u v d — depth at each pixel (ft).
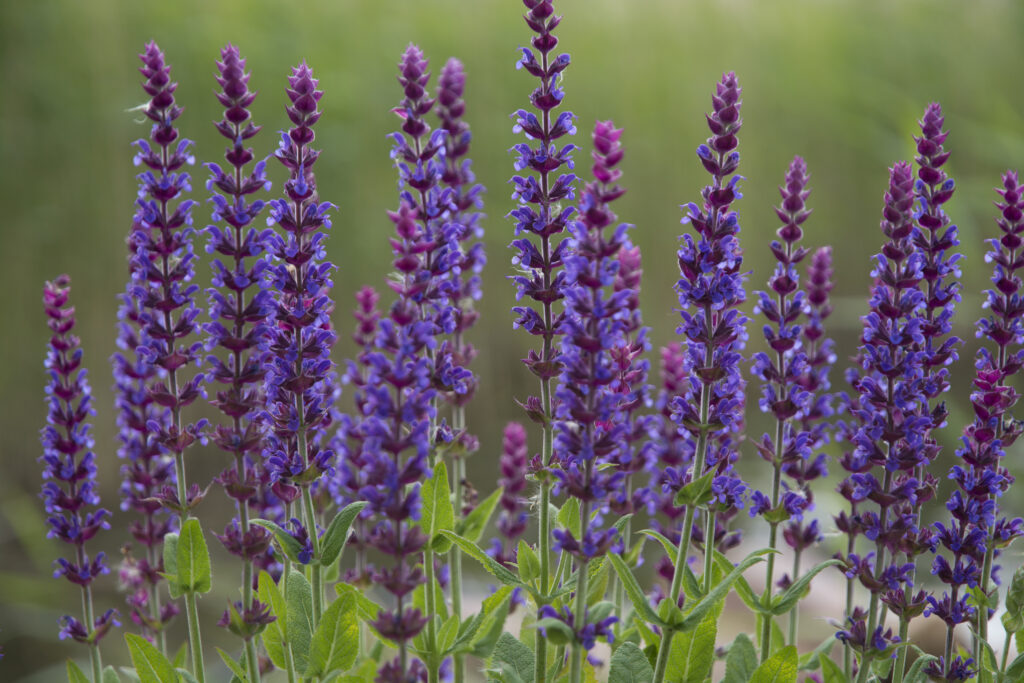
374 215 8.72
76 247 8.35
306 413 4.77
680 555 4.73
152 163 4.77
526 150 4.76
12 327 8.07
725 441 5.01
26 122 8.76
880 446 4.90
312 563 4.79
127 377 5.03
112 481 7.82
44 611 6.27
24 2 8.97
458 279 5.15
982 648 4.84
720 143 4.68
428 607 4.81
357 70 9.30
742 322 4.69
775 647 5.12
